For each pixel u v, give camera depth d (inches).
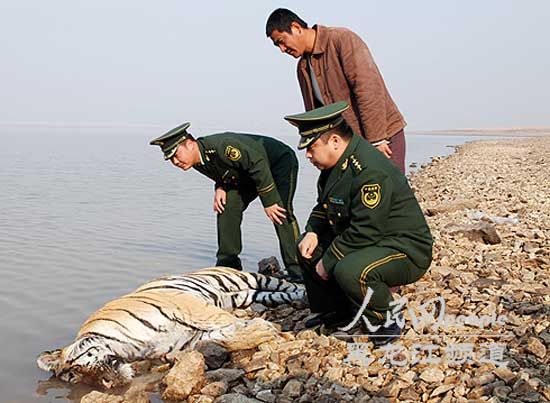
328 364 198.7
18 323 262.4
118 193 625.3
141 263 353.4
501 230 359.3
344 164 207.0
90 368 212.4
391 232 207.5
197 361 199.3
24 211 504.7
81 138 1955.0
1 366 224.8
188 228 452.4
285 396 186.1
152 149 1386.6
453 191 629.3
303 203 589.3
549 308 223.8
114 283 315.6
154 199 590.6
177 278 256.2
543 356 189.9
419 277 213.3
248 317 257.9
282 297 269.3
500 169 855.1
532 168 831.1
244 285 269.1
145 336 224.4
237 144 278.5
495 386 175.5
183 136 277.0
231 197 295.3
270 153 291.0
